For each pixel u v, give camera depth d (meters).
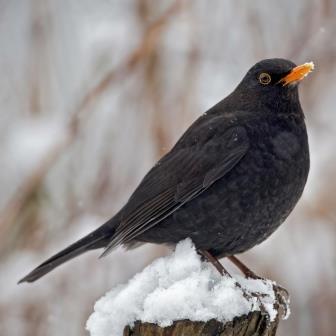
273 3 12.82
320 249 12.05
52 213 12.38
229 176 9.09
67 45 13.17
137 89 12.56
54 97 13.09
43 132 12.84
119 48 13.11
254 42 12.63
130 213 9.62
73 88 13.02
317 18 12.79
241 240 9.27
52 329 12.34
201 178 9.26
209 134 9.47
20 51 13.21
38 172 12.36
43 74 13.03
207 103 12.41
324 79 12.74
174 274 7.90
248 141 9.21
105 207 12.43
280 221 9.34
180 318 7.46
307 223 12.03
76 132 12.49
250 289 8.48
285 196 9.18
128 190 12.43
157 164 9.79
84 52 13.12
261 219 9.16
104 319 7.68
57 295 12.45
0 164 12.76
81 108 12.49
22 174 12.68
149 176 9.71
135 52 12.48
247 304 7.63
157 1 13.16
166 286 7.84
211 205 9.11
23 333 12.34
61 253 10.09
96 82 12.98
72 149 12.66
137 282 7.84
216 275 8.10
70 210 12.41
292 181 9.20
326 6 12.80
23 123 12.98
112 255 12.49
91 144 12.66
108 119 12.63
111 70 12.66
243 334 7.59
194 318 7.45
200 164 9.32
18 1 13.38
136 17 13.21
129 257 12.48
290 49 12.66
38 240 12.33
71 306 12.38
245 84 9.79
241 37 12.70
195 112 12.30
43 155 12.70
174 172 9.46
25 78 13.09
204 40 12.66
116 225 9.96
